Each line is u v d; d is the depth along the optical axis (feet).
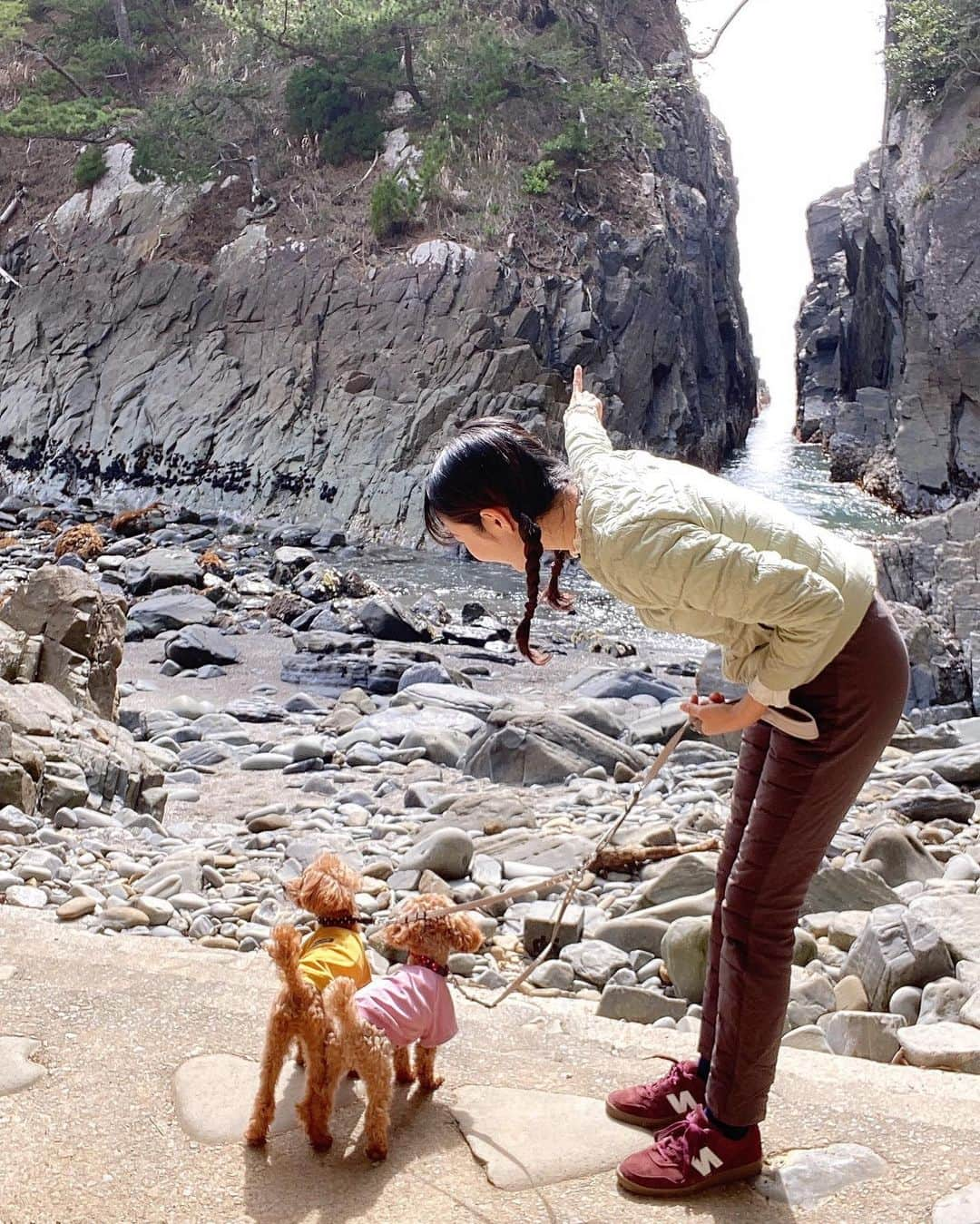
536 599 9.37
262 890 19.31
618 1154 10.15
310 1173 9.85
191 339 98.07
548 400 88.58
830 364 136.98
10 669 28.45
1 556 68.39
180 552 66.54
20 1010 12.37
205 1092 10.92
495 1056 11.86
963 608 45.60
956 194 96.02
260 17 105.29
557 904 18.34
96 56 119.34
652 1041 12.34
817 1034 13.39
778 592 8.45
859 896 17.99
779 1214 9.38
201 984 13.14
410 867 20.01
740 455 124.88
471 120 102.78
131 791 24.72
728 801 24.88
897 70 105.40
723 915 9.57
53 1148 10.08
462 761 30.66
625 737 33.14
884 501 97.09
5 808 21.75
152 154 106.01
